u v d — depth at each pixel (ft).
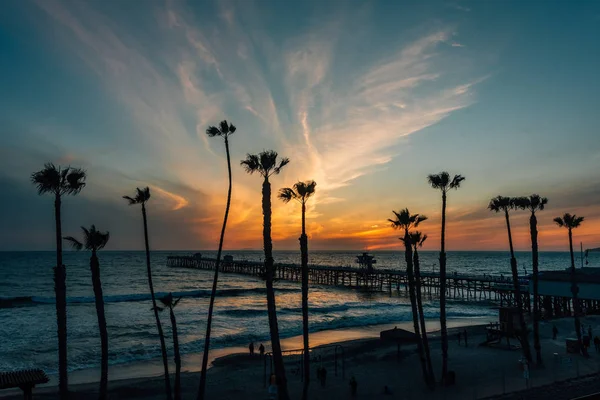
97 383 99.86
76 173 57.72
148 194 75.97
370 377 93.66
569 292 170.50
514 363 99.25
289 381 92.79
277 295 331.77
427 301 294.46
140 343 150.41
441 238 84.94
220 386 93.15
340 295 340.59
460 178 85.51
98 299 59.67
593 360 99.50
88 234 59.77
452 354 112.37
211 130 76.74
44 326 186.91
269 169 70.85
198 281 460.55
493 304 275.59
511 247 104.73
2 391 93.25
